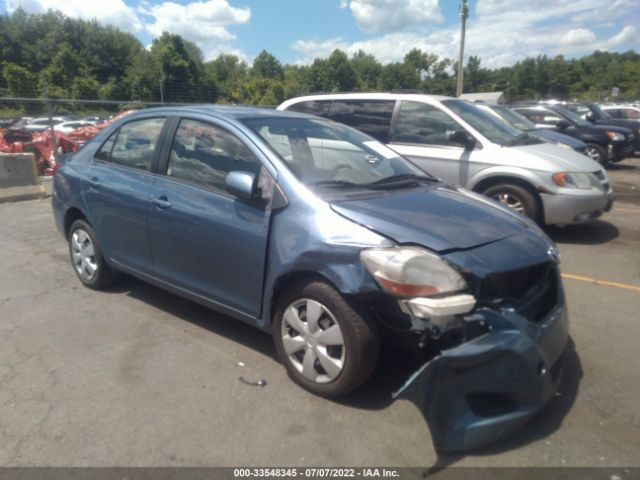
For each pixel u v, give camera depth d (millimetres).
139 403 3121
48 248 6375
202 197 3652
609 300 4770
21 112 15320
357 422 2941
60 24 94500
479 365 2518
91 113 35375
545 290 3037
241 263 3402
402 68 116625
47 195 10008
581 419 2979
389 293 2678
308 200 3174
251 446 2754
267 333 3777
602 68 100062
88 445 2754
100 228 4535
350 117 7672
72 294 4816
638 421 2969
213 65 119312
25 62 92062
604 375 3449
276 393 3219
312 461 2648
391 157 4316
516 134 7207
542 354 2645
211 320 4270
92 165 4684
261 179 3412
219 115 3885
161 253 3986
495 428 2564
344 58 105438
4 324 4184
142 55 80438
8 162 9617
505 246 2938
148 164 4156
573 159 6672
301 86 106062
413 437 2820
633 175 13461
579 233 7223
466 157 6695
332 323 3018
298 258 3045
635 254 6227
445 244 2807
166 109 4250
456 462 2635
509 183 6570
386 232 2879
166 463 2631
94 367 3527
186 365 3557
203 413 3023
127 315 4355
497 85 106188
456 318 2605
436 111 7012
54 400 3148
